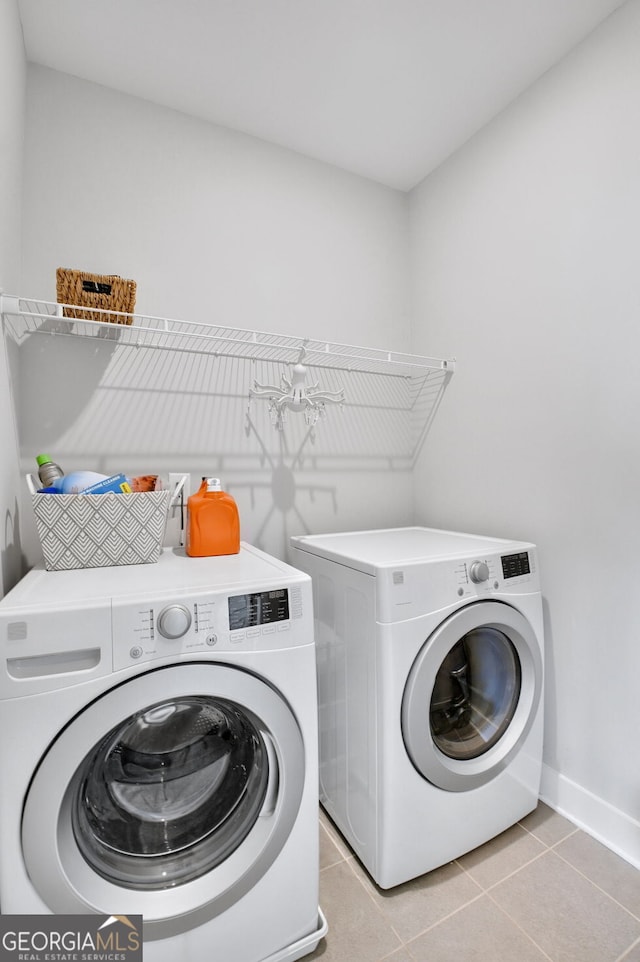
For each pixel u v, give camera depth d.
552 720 1.67
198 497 1.50
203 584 1.07
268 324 2.02
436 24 1.50
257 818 1.08
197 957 0.99
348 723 1.45
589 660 1.56
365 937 1.19
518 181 1.80
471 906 1.27
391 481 2.34
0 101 1.19
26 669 0.87
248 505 1.97
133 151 1.76
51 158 1.63
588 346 1.55
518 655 1.57
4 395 1.26
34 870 0.86
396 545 1.66
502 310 1.88
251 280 1.98
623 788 1.46
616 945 1.16
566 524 1.63
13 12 1.35
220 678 1.00
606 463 1.50
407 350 2.40
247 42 1.56
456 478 2.12
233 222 1.95
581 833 1.54
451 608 1.37
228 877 1.02
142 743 1.05
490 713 1.57
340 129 1.98
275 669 1.07
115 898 0.94
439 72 1.69
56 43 1.56
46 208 1.61
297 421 2.09
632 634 1.44
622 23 1.43
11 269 1.39
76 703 0.89
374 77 1.71
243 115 1.89
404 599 1.29
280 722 1.06
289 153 2.09
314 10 1.45
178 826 1.08
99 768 1.02
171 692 0.95
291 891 1.10
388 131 1.99
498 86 1.76
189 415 1.85
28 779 0.86
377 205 2.32
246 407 1.97
